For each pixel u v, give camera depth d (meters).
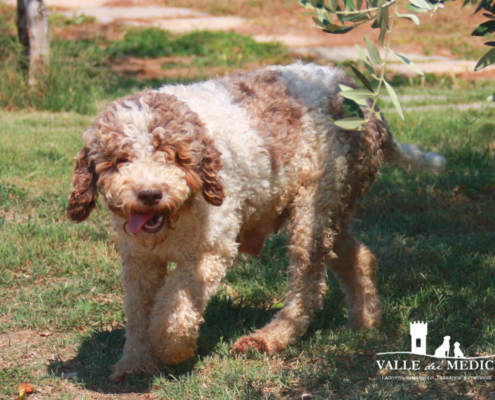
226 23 26.16
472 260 5.64
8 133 10.76
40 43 14.05
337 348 4.27
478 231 6.54
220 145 3.83
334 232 4.51
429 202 7.42
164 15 26.64
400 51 23.50
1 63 14.84
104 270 5.61
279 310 4.85
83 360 4.27
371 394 3.57
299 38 24.59
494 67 21.12
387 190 7.70
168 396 3.75
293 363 4.17
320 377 3.84
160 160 3.41
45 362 4.18
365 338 4.41
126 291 4.04
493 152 9.42
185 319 3.77
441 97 16.08
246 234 4.51
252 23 26.31
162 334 3.78
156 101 3.58
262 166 4.05
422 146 9.77
